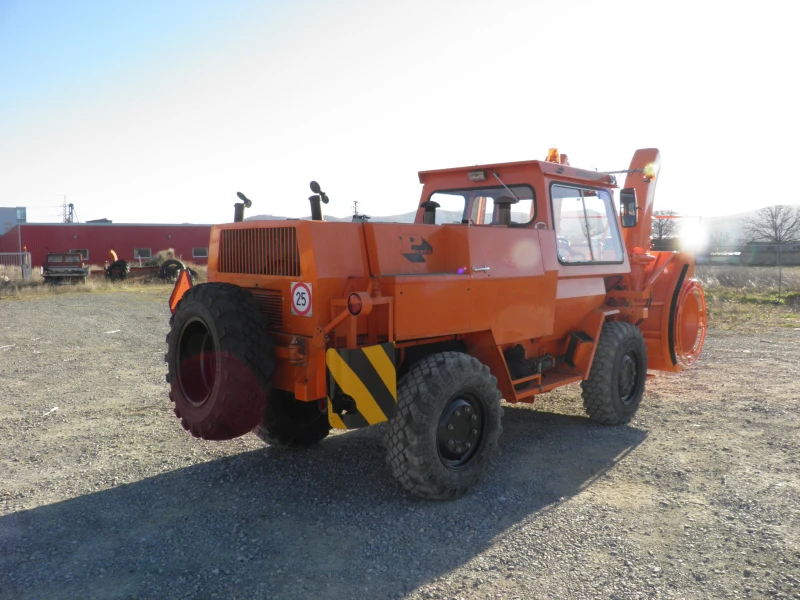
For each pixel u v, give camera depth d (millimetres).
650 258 6484
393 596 2979
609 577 3121
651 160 6988
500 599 2938
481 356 4832
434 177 6098
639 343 6059
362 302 3674
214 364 4121
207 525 3750
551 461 4871
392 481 4465
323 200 4168
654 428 5746
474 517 3854
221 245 4727
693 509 3916
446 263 4492
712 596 2943
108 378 7770
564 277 5410
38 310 15508
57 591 3021
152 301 18047
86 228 36375
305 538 3582
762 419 5930
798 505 3941
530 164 5281
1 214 79625
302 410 5055
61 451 5066
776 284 18578
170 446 5199
